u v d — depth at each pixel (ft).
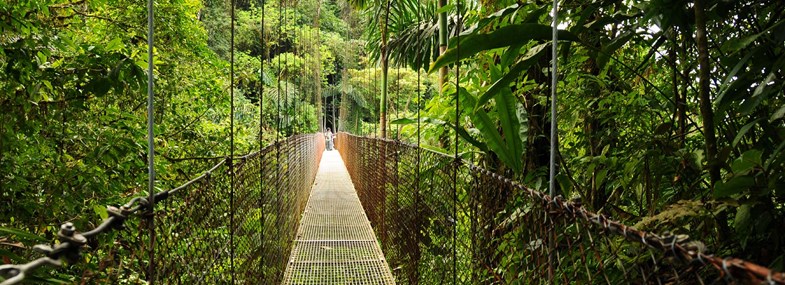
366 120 59.52
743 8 4.19
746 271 1.75
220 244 5.38
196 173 11.72
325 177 30.78
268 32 37.55
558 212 3.47
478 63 8.00
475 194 5.72
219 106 13.91
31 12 6.56
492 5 7.50
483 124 6.08
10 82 5.83
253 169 7.22
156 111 10.61
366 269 11.06
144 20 11.68
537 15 5.52
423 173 7.80
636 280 3.67
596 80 5.74
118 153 6.93
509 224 5.87
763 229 3.34
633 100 5.50
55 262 2.39
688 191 4.53
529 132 6.77
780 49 3.74
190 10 14.56
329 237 14.10
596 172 5.87
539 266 4.19
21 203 6.07
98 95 6.17
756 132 4.57
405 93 33.47
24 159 6.35
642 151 4.94
